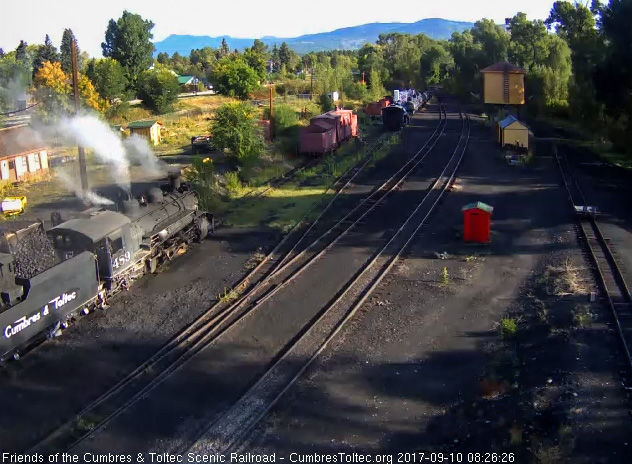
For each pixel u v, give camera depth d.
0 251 15.23
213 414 12.20
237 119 38.03
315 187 32.97
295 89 90.88
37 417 12.41
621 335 14.00
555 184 32.19
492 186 32.28
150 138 50.38
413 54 119.88
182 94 98.56
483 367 13.71
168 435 11.55
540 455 9.81
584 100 48.62
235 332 15.78
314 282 19.17
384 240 23.33
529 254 21.38
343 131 47.19
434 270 20.11
